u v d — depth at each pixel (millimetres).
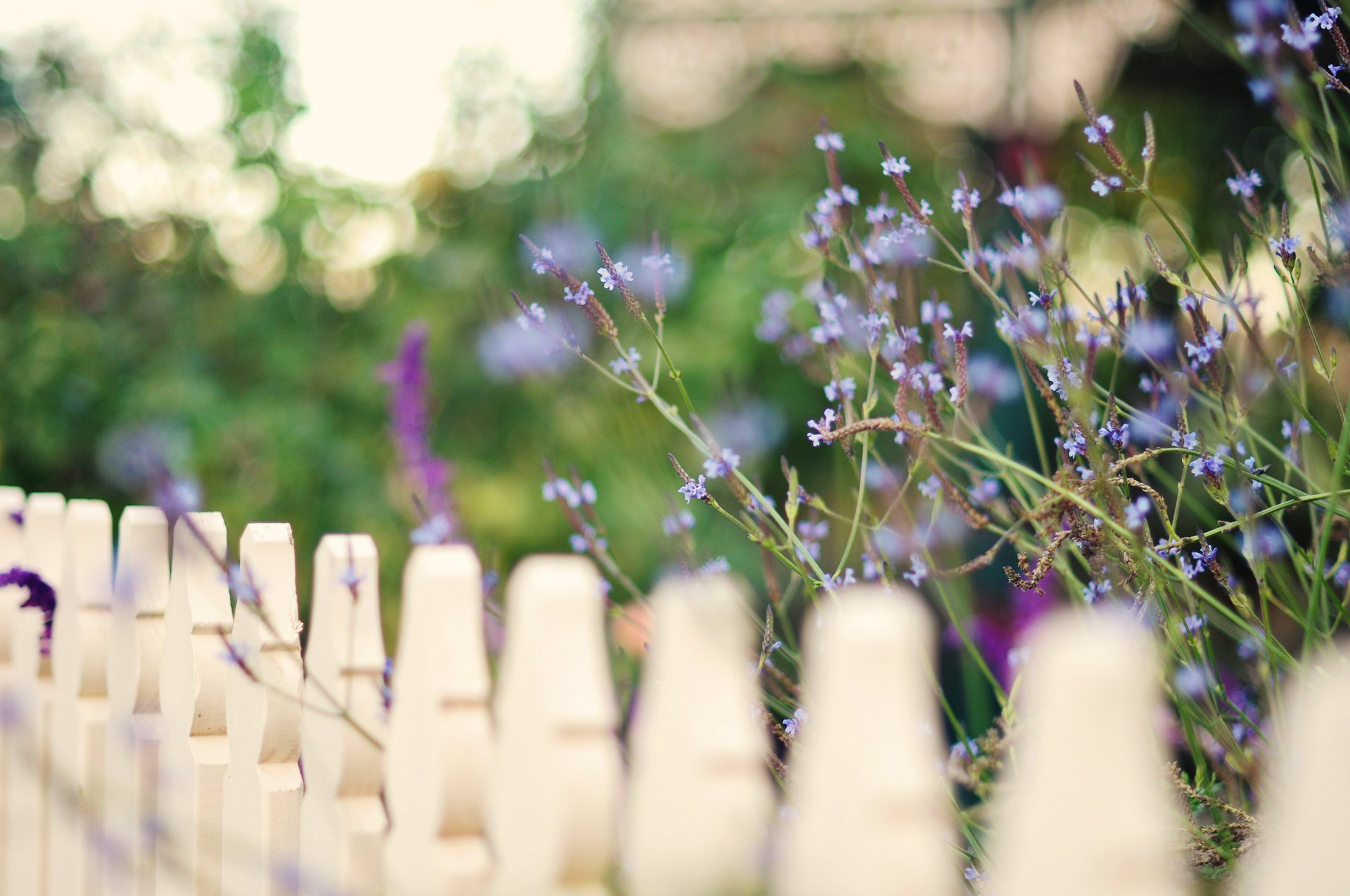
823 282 1511
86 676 1544
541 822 1145
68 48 3680
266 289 3639
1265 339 1567
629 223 3379
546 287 1559
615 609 1460
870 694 1078
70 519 1581
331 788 1308
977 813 1377
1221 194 3793
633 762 1341
